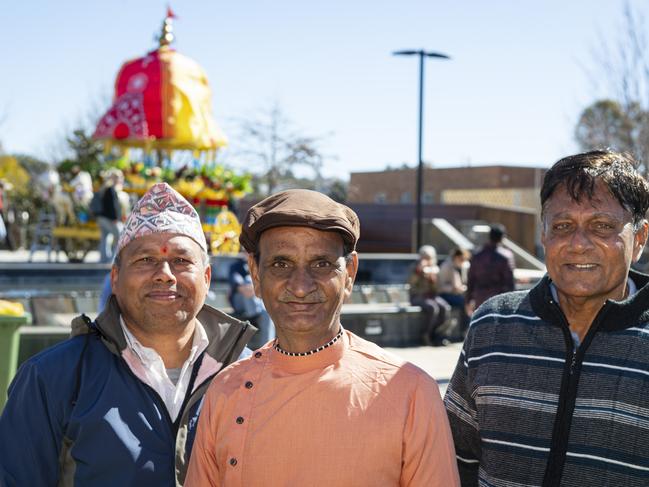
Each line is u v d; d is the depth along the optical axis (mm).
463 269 12859
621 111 18844
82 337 2711
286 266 2158
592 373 2363
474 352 2600
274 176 30031
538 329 2490
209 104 15672
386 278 17172
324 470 2039
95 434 2512
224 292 12531
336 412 2076
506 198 34688
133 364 2678
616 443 2303
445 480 2080
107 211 14125
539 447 2402
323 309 2150
